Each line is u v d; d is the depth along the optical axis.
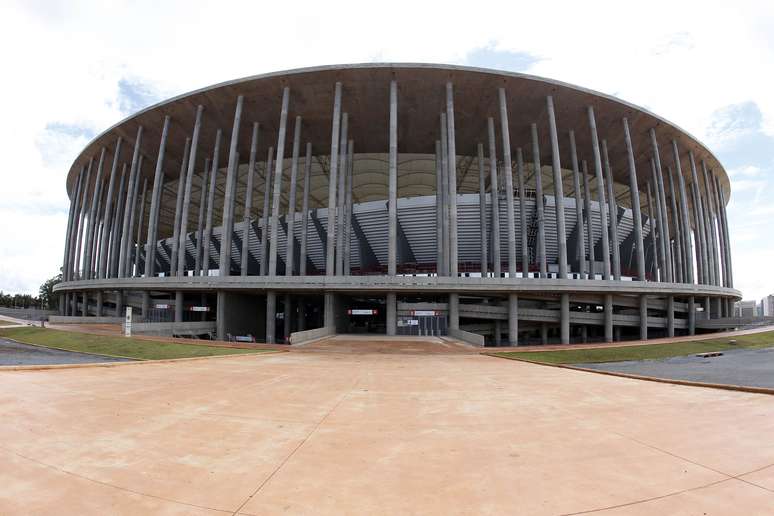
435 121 42.47
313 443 5.70
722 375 14.14
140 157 52.62
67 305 61.94
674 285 39.94
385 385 11.06
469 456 5.18
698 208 49.03
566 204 47.28
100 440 5.67
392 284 33.97
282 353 22.12
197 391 9.61
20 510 3.61
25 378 11.10
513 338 35.81
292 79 37.09
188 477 4.43
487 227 47.16
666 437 5.95
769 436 5.95
